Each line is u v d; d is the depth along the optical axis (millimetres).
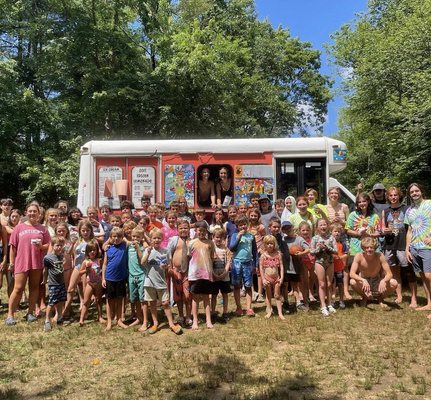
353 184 28266
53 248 7480
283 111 30141
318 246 7699
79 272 7664
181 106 20953
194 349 6125
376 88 18891
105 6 21828
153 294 7012
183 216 9039
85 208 10672
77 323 7652
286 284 7996
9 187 22281
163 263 7043
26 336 6922
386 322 7066
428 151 15688
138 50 22438
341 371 5164
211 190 10477
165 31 22453
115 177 10727
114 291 7207
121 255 7277
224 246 7449
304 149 10367
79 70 20828
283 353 5844
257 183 10367
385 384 4805
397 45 18000
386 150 21094
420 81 15812
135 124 21828
